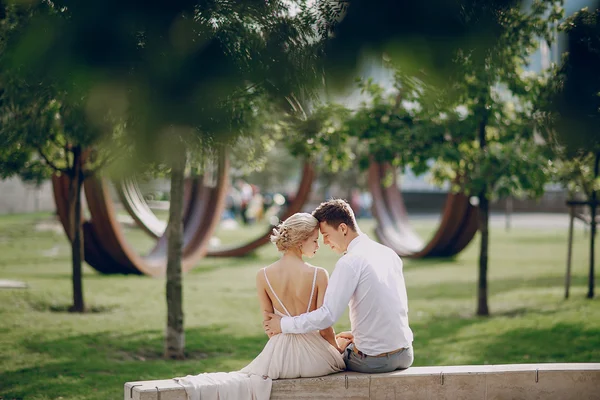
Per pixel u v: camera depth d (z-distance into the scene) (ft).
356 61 4.75
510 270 48.75
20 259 50.31
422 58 4.65
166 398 12.28
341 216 13.65
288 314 13.37
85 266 48.08
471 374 13.65
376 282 13.26
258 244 56.65
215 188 48.06
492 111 28.02
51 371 20.13
